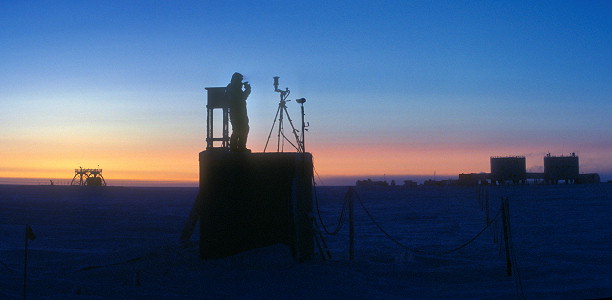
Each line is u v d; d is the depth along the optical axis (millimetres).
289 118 15406
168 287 11789
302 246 14422
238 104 14836
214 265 13461
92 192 87375
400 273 13914
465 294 11742
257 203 14273
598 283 12656
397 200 63344
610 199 57219
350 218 15914
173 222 32031
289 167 14367
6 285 11797
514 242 20703
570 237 22219
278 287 11633
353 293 11453
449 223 31000
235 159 14305
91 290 11484
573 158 125812
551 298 11258
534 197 63906
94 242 21703
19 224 30047
